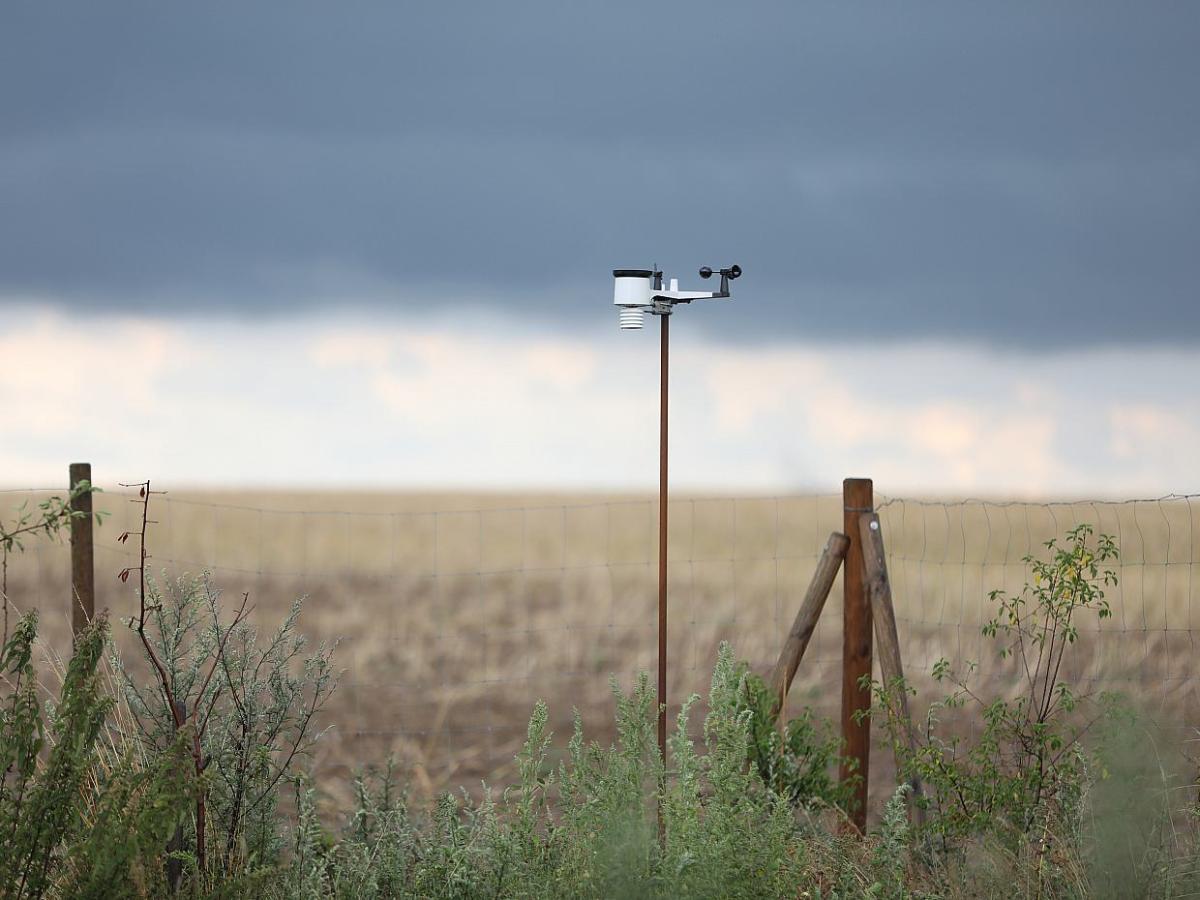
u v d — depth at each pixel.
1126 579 68.06
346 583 82.50
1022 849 21.42
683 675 47.72
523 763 21.33
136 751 21.52
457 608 72.25
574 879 19.52
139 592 19.58
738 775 20.44
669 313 24.34
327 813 27.38
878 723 27.06
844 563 27.95
